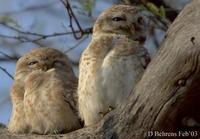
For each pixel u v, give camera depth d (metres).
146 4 14.31
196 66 8.78
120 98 10.74
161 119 9.07
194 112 9.02
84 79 11.04
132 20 12.05
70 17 13.66
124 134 9.34
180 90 8.91
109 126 9.63
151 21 14.73
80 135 10.12
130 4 14.57
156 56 9.15
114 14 12.06
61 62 13.03
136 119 9.24
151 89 9.09
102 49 11.11
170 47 9.01
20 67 13.05
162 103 9.02
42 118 11.94
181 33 8.98
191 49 8.80
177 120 9.08
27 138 10.46
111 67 10.79
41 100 11.95
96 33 12.17
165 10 14.55
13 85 12.95
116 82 10.75
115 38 11.31
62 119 11.82
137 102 9.23
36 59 12.98
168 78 8.95
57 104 11.84
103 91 10.83
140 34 12.11
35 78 12.20
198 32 8.86
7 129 11.65
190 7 9.13
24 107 12.27
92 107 10.98
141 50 11.04
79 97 11.23
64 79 12.25
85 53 11.15
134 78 10.75
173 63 8.92
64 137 10.24
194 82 8.83
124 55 10.88
